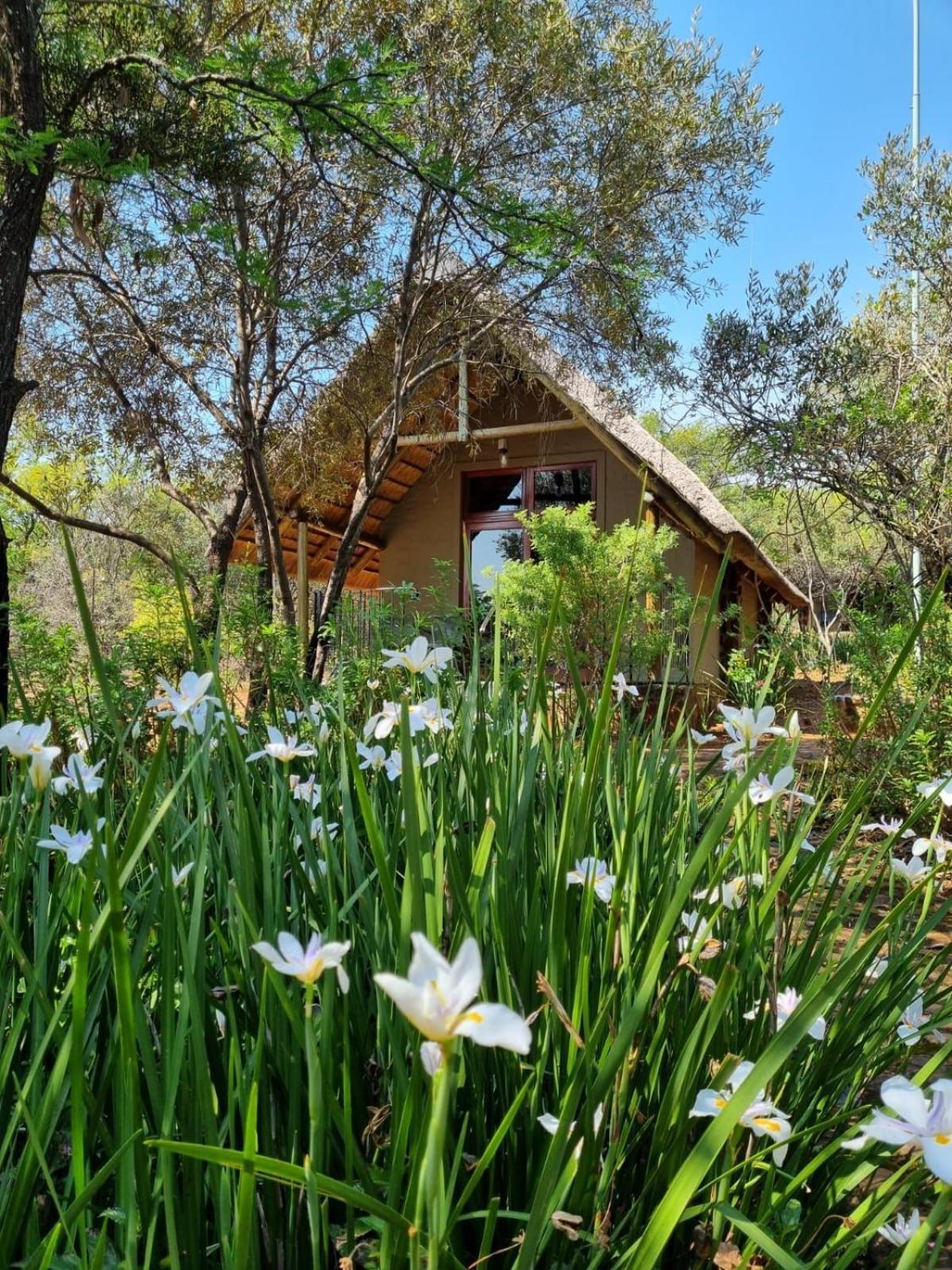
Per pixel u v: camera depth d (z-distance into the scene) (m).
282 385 7.14
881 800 4.07
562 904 0.89
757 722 1.21
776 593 13.18
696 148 7.21
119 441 8.26
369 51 4.06
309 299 6.75
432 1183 0.47
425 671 1.43
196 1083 0.74
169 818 1.05
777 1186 1.04
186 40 5.53
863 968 1.11
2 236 4.17
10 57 4.16
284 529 11.26
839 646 5.61
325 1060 0.77
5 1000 0.96
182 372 6.96
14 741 0.99
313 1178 0.59
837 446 6.92
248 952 0.97
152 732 2.36
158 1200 0.74
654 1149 0.91
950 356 7.07
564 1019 0.71
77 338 7.69
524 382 11.36
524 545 11.73
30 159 3.90
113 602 11.27
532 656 3.51
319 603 7.31
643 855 1.21
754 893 1.26
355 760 0.82
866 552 8.18
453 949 0.84
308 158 6.58
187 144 5.08
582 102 6.80
